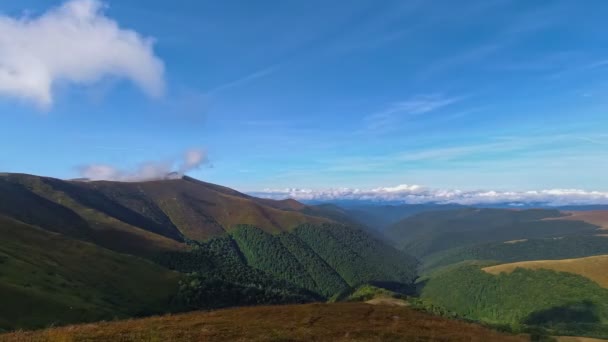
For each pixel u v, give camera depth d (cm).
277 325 4378
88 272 17150
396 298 14638
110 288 16462
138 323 4262
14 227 18838
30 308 9031
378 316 5622
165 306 17162
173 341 3366
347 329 4422
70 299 11000
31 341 3225
